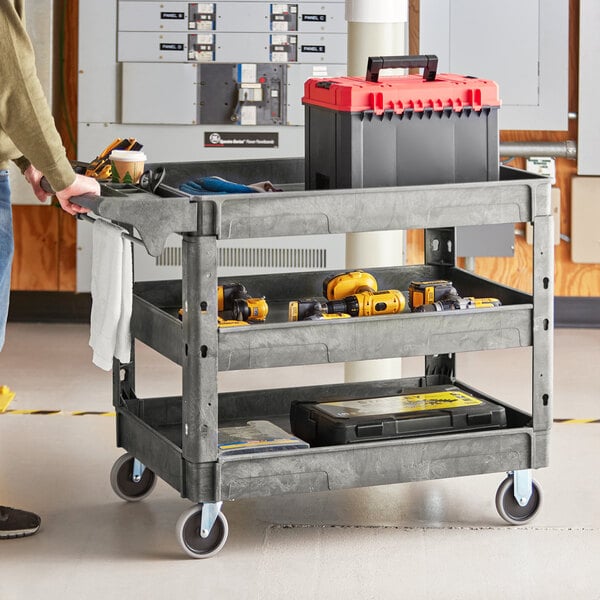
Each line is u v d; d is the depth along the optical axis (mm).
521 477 3607
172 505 3809
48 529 3604
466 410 3639
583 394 5090
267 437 3490
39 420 4680
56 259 6344
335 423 3502
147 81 5777
